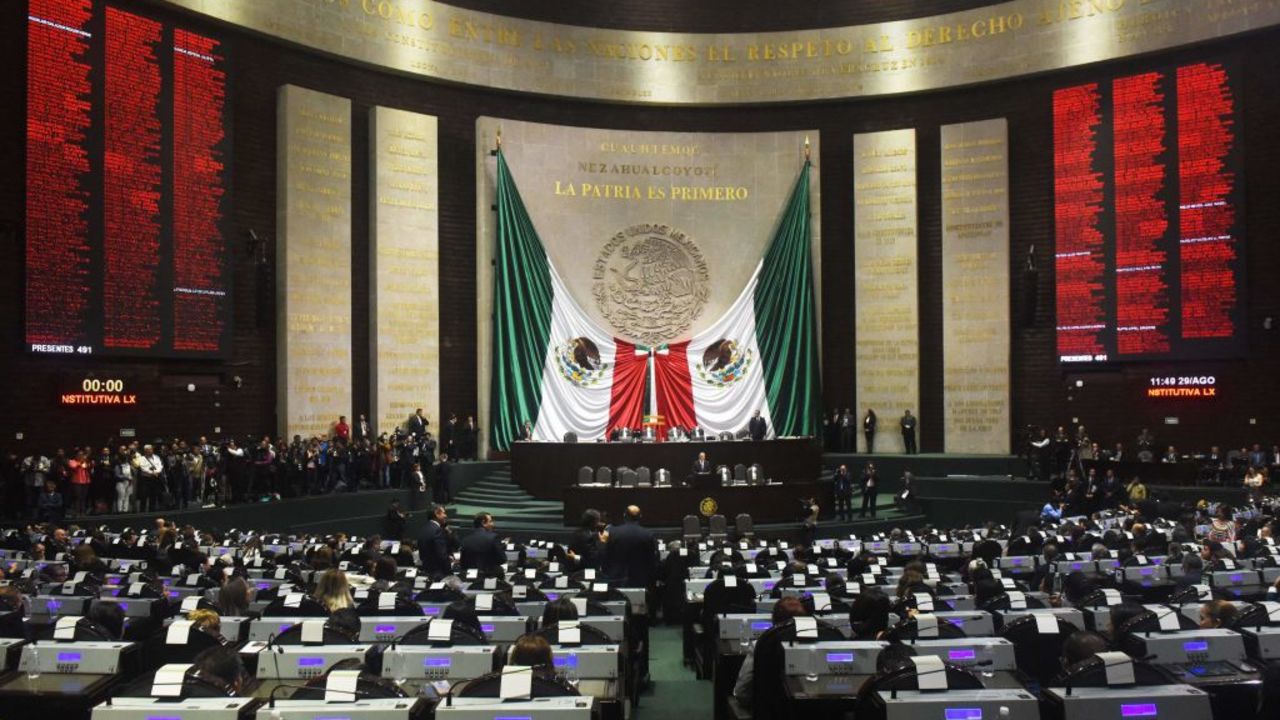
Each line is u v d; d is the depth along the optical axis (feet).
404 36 101.14
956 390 104.78
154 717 18.58
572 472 89.35
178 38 84.94
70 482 71.92
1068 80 102.47
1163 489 85.05
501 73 106.52
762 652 24.03
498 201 104.22
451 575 40.88
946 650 23.50
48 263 75.72
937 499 95.81
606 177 109.70
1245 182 91.97
